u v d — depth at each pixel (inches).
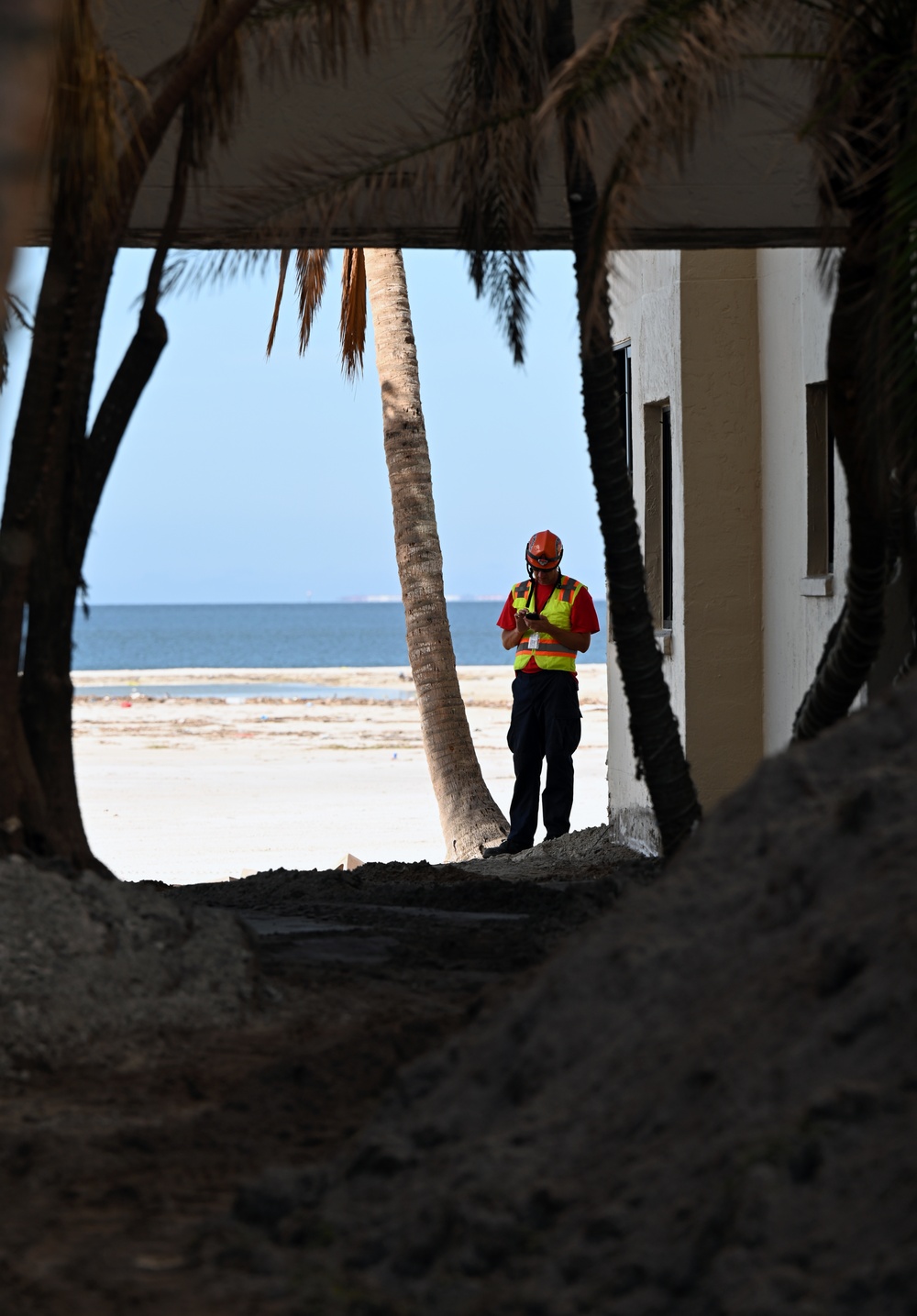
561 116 454.9
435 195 524.4
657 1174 209.6
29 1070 333.1
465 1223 214.2
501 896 595.8
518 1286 200.4
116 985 366.0
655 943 266.8
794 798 280.7
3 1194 259.3
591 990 265.1
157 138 427.5
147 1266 225.8
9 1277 219.3
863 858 249.4
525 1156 228.7
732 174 619.8
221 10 451.8
